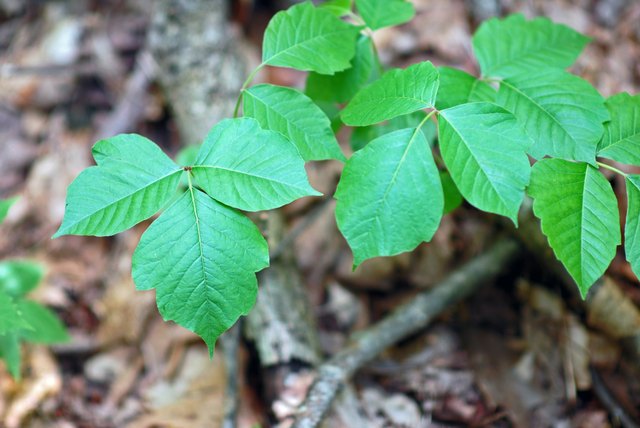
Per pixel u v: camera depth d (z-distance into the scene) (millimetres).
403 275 1043
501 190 750
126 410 988
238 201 761
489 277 991
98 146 770
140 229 1156
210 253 763
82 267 1152
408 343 993
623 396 943
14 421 983
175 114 1171
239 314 764
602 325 952
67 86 1335
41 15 1443
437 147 845
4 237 1201
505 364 971
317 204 1125
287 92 796
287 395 929
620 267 981
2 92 1337
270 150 766
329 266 1063
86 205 760
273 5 1373
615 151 777
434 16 1293
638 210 760
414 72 779
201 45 1152
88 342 1055
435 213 754
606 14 1268
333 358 943
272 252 979
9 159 1283
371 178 758
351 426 930
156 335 1036
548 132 783
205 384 988
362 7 841
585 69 1171
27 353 1023
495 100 801
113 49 1350
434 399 960
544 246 943
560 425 938
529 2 1260
